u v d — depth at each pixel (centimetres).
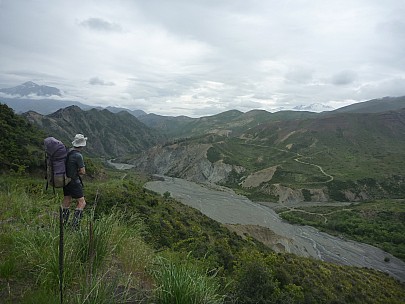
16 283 428
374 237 7081
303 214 8631
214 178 14012
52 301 377
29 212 722
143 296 471
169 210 2852
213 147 16125
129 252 594
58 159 670
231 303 607
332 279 3262
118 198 2073
